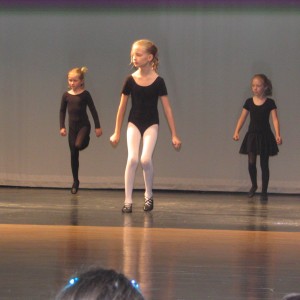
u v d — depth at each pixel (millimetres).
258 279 5691
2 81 13406
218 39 13094
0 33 13375
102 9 13227
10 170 13555
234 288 5375
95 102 13297
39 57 13375
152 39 13172
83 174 13375
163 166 13250
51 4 13281
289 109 13023
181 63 13125
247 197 12383
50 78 13375
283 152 13094
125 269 5969
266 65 13047
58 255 6523
